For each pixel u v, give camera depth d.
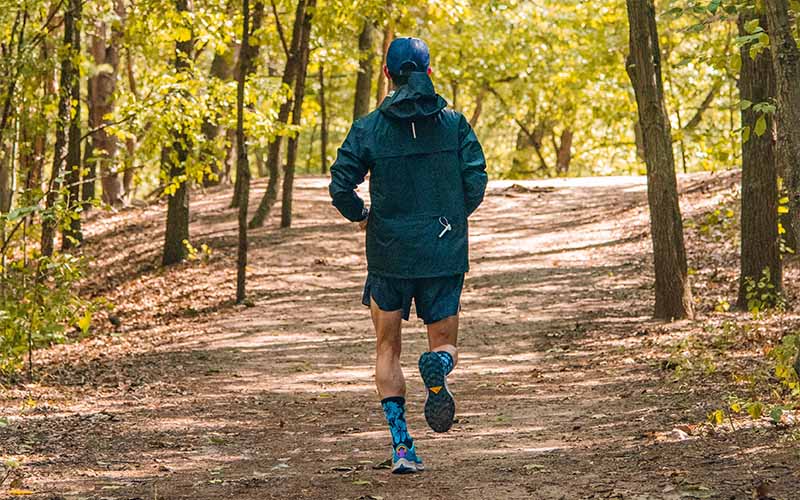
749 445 5.21
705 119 38.00
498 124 44.72
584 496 4.35
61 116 15.68
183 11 17.45
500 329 13.70
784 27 4.64
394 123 4.71
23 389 9.52
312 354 12.50
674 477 4.57
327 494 4.68
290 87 21.41
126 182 28.36
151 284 18.67
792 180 4.66
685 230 18.75
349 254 20.27
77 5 15.98
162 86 15.67
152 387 9.98
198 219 23.72
